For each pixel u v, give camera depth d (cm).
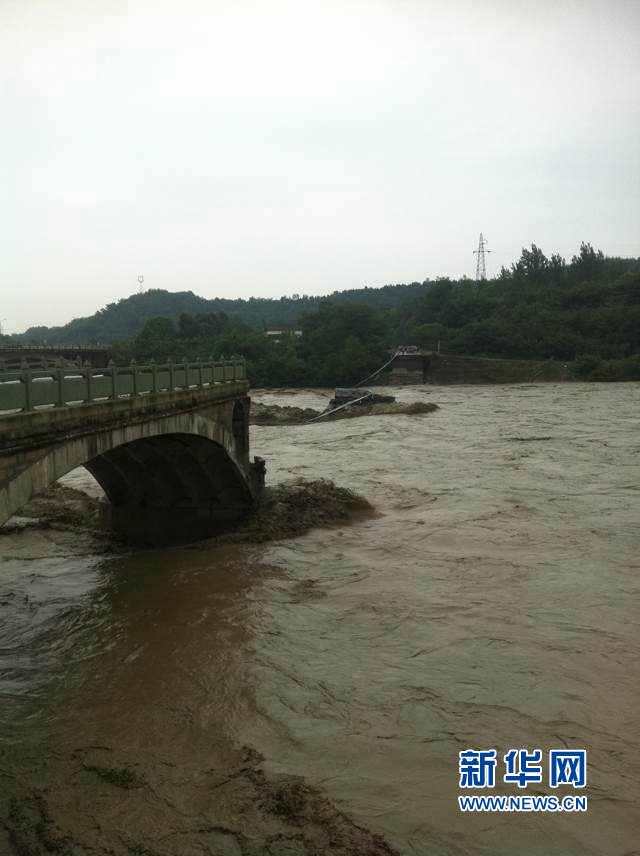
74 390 1786
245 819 1141
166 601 2112
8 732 1403
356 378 14550
